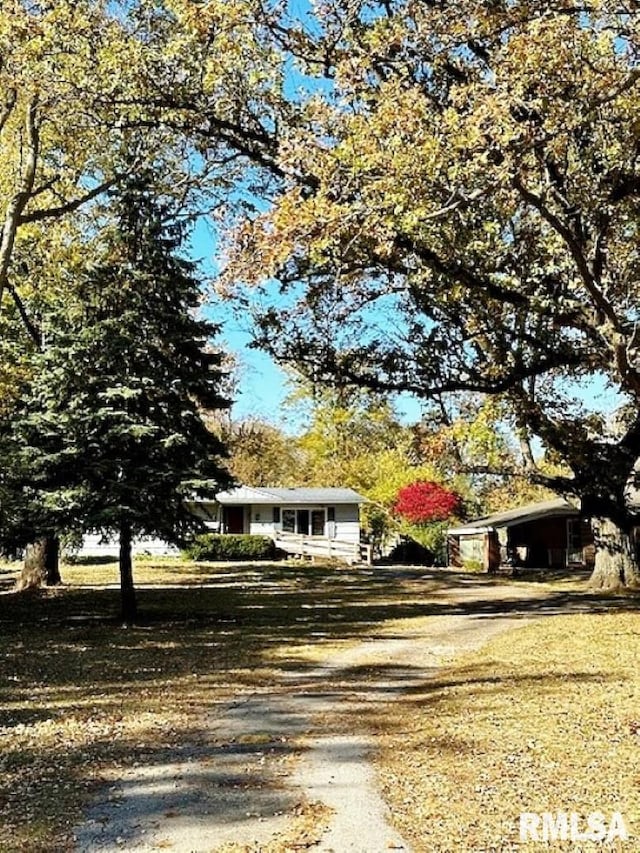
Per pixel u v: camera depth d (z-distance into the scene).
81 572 33.75
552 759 6.94
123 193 18.25
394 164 9.69
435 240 12.34
